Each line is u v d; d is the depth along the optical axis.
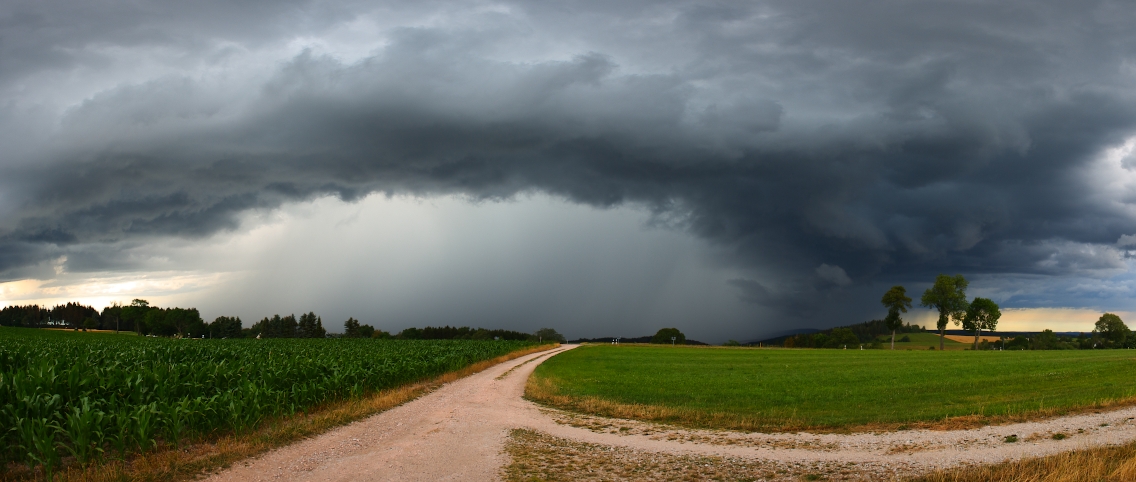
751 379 43.72
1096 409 23.81
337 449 19.28
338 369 31.20
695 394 33.78
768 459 18.16
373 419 25.48
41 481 14.37
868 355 84.81
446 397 34.50
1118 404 24.58
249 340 87.06
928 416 23.47
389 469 16.78
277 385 25.73
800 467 17.12
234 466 16.61
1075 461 15.73
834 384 38.59
